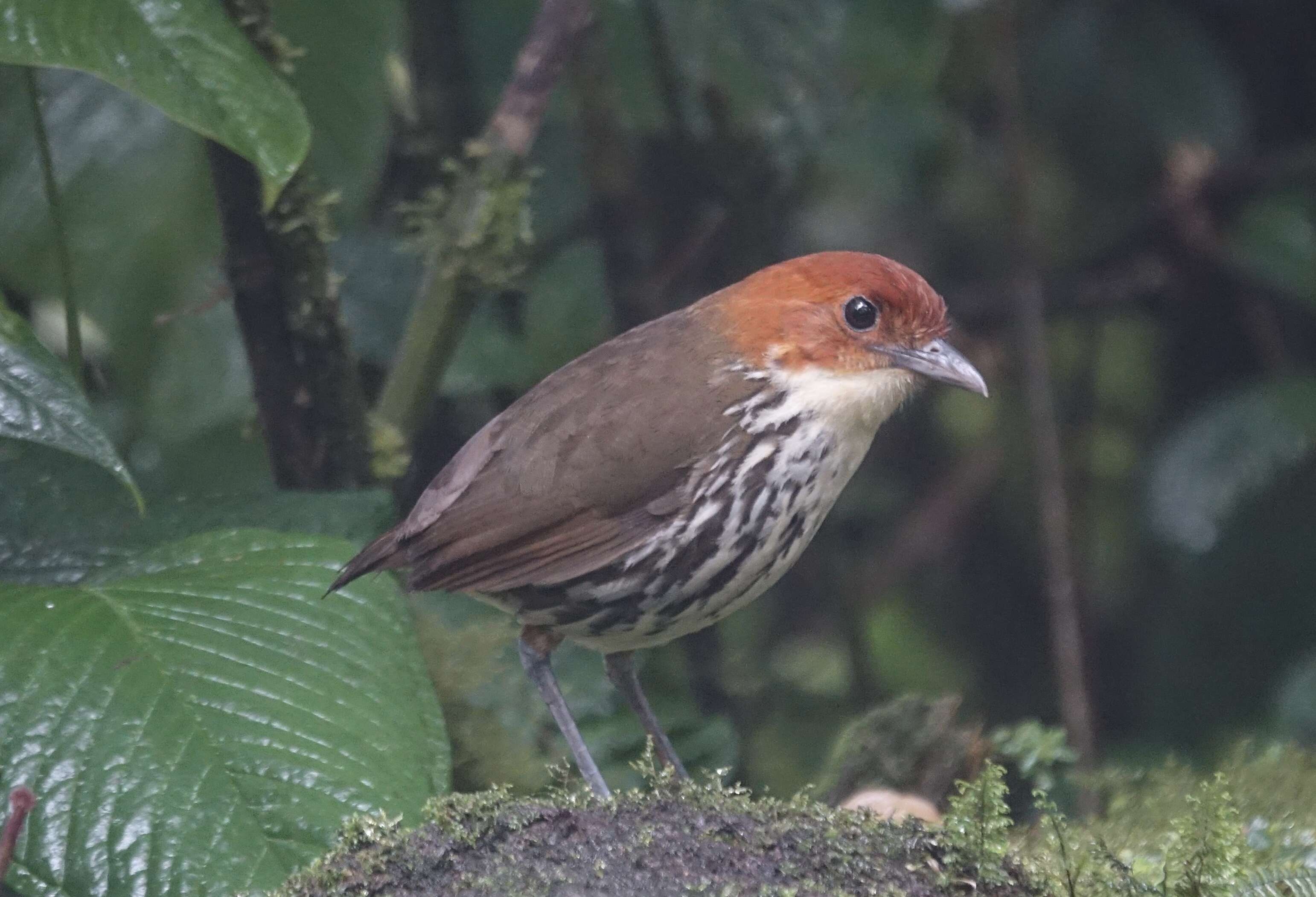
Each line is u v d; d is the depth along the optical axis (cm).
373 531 883
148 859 630
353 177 963
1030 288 1353
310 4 937
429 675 752
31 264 940
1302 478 1334
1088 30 1399
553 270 1220
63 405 671
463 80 1211
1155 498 1296
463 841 604
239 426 1072
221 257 952
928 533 1559
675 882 586
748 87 1205
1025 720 1541
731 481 842
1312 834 726
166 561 760
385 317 1118
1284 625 1341
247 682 689
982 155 1487
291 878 606
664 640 881
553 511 830
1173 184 1418
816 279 876
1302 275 1338
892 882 596
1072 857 645
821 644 1548
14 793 557
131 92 701
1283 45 1429
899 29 1264
